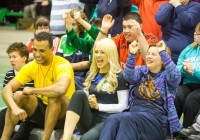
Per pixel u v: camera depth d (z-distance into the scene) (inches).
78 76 295.1
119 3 322.3
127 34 266.4
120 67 254.5
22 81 254.8
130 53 235.5
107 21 278.1
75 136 250.1
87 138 231.3
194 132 239.5
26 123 260.4
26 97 245.3
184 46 285.1
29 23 885.2
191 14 281.4
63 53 303.0
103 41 245.0
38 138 258.5
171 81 233.9
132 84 245.3
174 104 257.9
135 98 243.9
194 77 265.3
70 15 289.1
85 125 240.1
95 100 239.0
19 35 779.4
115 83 243.3
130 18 264.8
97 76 250.4
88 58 300.0
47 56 247.9
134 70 238.4
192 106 251.4
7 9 957.2
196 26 263.4
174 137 248.1
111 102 245.0
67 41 301.9
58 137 254.5
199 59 264.5
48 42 245.9
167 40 291.0
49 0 852.6
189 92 262.1
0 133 261.0
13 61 272.1
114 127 228.8
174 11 288.0
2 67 494.9
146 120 231.9
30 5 908.0
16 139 256.4
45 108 255.0
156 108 237.9
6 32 818.8
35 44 245.3
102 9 327.9
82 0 361.4
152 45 241.0
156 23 308.2
